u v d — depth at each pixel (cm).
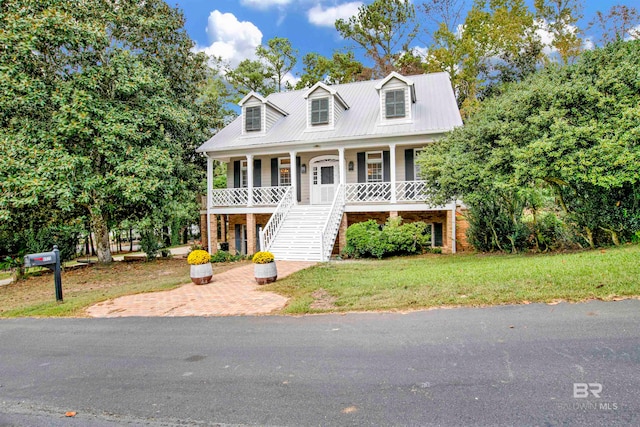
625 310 489
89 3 1405
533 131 836
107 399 378
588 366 362
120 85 1346
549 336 436
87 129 1250
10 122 1293
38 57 1280
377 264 1119
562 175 813
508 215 1173
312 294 757
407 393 342
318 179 1852
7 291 1174
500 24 2505
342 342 482
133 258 1834
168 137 1630
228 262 1506
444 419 296
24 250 1748
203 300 795
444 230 1578
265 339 520
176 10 1816
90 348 540
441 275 788
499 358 395
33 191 1150
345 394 350
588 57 920
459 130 1145
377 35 3047
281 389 370
